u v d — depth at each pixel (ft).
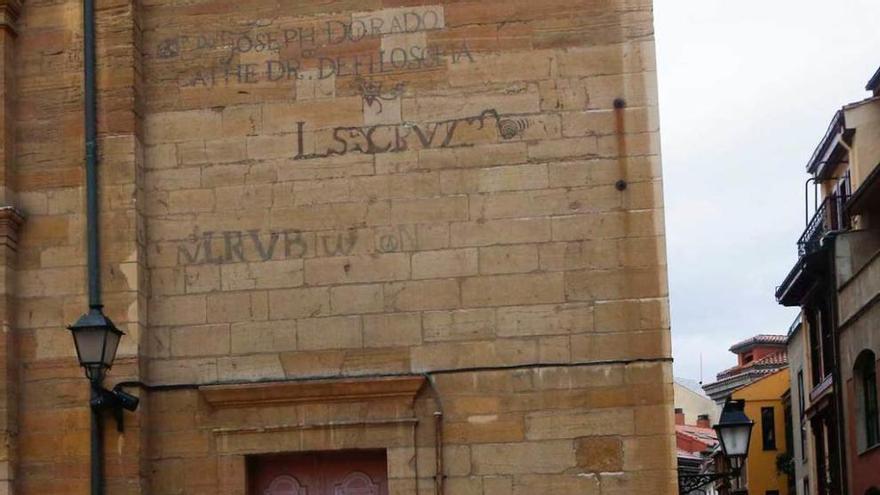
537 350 51.47
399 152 53.42
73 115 54.60
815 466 134.62
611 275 51.62
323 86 54.29
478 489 50.85
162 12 55.57
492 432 51.16
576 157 52.49
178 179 54.29
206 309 53.26
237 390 52.16
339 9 54.75
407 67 53.98
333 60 54.44
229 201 53.93
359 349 52.31
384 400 51.83
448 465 51.16
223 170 54.13
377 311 52.47
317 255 53.11
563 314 51.57
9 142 54.19
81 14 55.16
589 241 51.93
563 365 51.24
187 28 55.31
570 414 50.93
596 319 51.39
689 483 75.36
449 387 51.67
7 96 54.39
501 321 51.83
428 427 51.57
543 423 51.01
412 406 51.75
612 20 53.31
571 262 51.85
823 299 126.82
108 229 53.16
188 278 53.57
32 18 55.47
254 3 55.16
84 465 51.83
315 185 53.62
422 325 52.19
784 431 177.27
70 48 55.11
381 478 52.60
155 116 54.85
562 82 53.11
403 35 54.24
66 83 54.85
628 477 50.34
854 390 108.17
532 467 50.80
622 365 51.01
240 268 53.42
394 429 51.65
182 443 52.42
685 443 212.23
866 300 103.71
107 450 51.42
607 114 52.70
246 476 52.31
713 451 175.94
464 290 52.19
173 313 53.36
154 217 54.19
